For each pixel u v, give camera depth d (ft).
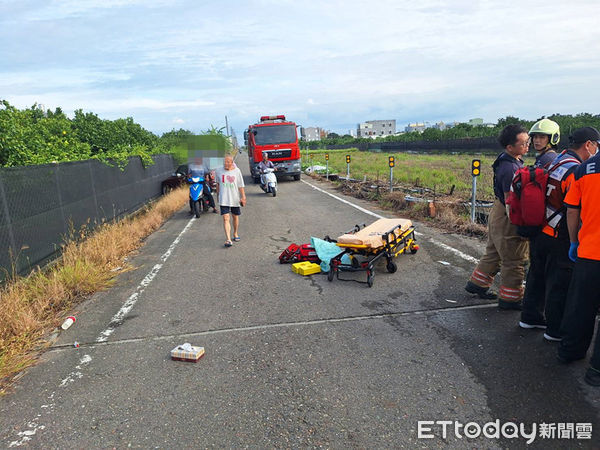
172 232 33.78
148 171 55.26
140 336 14.62
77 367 12.75
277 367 11.97
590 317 10.46
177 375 11.90
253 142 71.00
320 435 9.07
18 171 22.47
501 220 14.01
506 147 13.62
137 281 21.03
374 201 43.11
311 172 85.10
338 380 11.14
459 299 16.10
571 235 10.62
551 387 10.28
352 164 98.94
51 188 26.32
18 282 18.88
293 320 15.10
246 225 34.50
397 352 12.41
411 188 46.44
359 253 19.08
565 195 11.18
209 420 9.80
